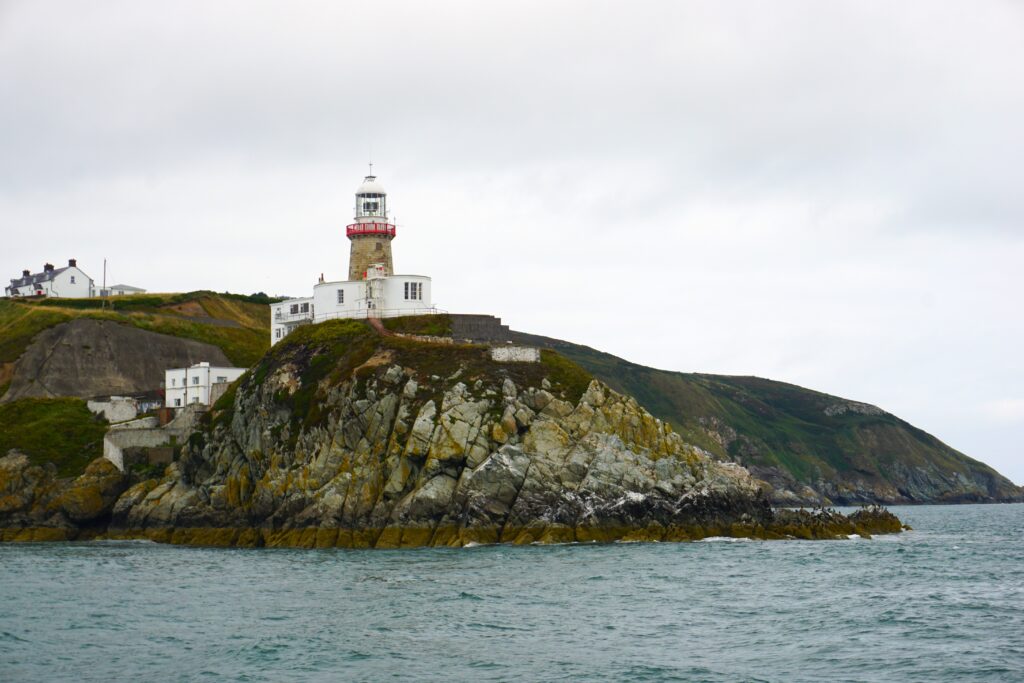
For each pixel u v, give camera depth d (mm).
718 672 55219
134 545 134500
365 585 86938
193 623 70625
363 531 123312
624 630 66500
